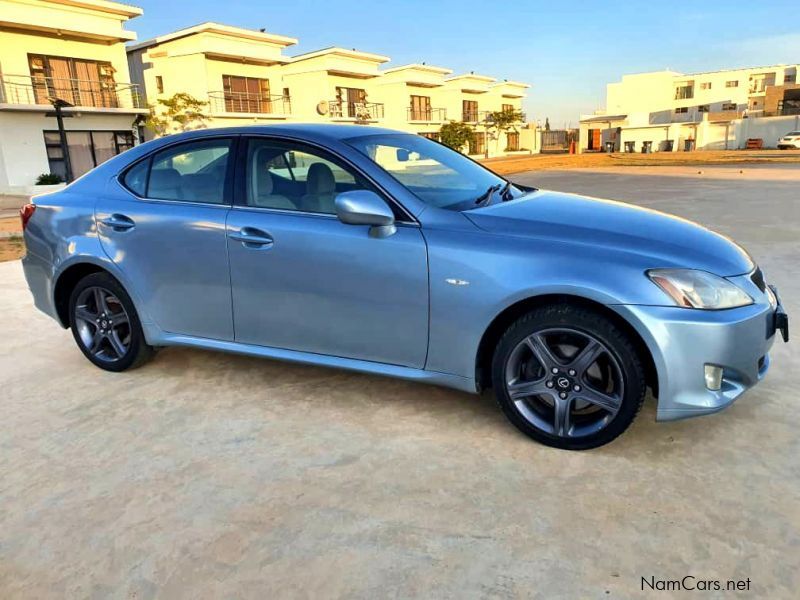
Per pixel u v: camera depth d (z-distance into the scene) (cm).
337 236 287
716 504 226
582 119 7044
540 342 260
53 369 387
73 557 210
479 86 5853
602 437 257
